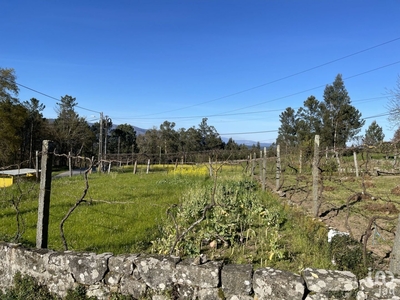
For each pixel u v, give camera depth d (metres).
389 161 16.09
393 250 3.69
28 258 3.67
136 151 63.09
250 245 5.75
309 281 2.88
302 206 8.56
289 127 47.41
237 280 3.04
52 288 3.53
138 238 5.87
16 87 33.53
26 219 7.08
